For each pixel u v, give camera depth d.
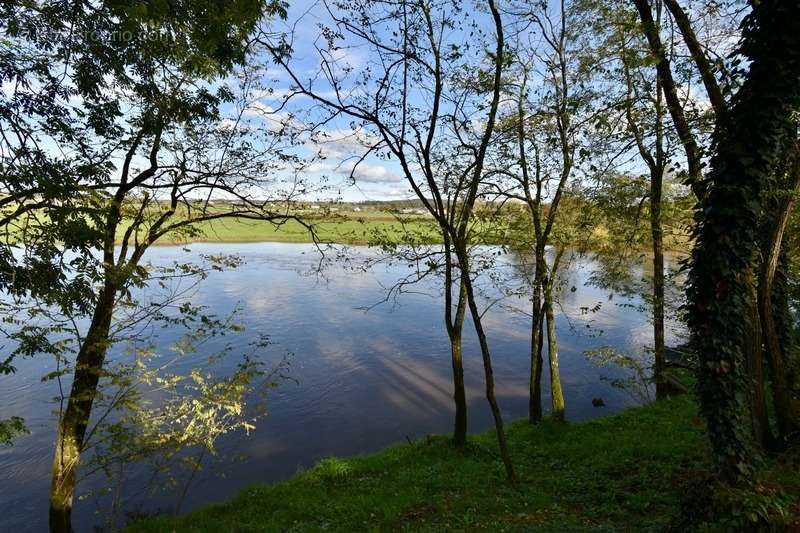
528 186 13.81
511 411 17.80
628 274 16.45
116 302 9.56
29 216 6.57
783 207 8.41
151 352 10.45
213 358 11.89
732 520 6.20
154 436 10.09
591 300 33.19
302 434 15.80
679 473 9.48
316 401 18.17
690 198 10.71
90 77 7.94
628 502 8.45
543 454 12.51
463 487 10.30
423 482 10.76
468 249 11.98
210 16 6.36
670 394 16.67
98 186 7.47
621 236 15.02
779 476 7.58
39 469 13.25
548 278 14.75
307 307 31.14
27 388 17.73
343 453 14.73
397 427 16.47
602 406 18.20
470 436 14.75
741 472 6.75
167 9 6.03
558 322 28.73
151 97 8.64
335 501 10.23
